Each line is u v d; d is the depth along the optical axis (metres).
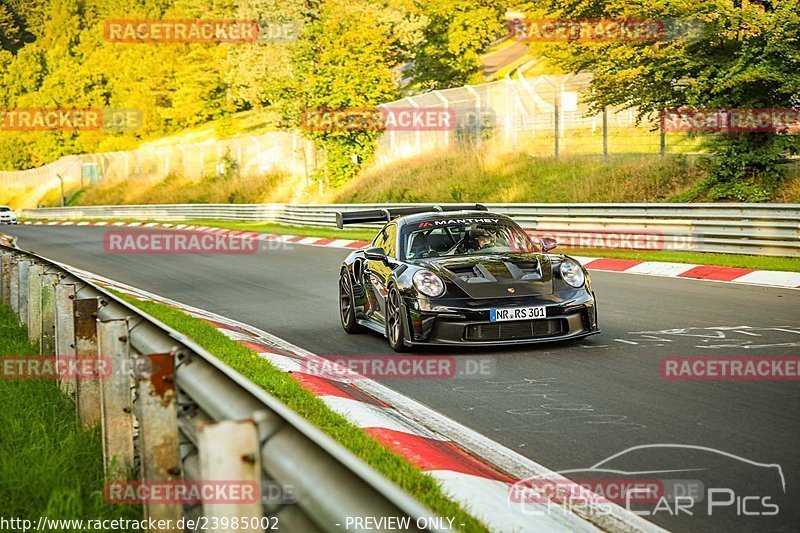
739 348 18.75
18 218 161.50
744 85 45.59
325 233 68.62
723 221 37.97
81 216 134.88
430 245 22.00
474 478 10.70
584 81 71.94
